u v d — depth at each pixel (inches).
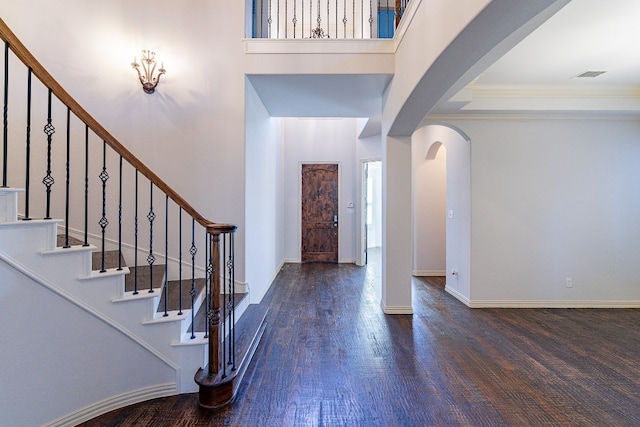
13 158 113.3
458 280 170.1
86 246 72.2
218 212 128.5
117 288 76.7
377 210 382.0
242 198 128.5
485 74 129.2
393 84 126.5
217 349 78.7
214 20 127.6
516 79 134.8
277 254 231.8
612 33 97.3
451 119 154.3
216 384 75.5
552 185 155.3
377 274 227.0
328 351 105.7
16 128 113.2
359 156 264.7
